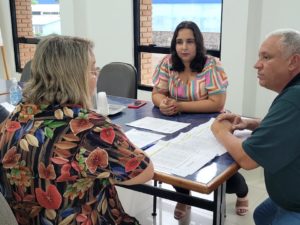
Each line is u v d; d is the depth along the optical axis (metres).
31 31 5.59
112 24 4.37
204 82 2.28
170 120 2.05
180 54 2.29
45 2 5.29
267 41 1.47
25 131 1.10
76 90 1.10
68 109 1.10
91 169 1.06
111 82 2.95
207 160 1.46
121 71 2.91
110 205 1.30
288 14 3.11
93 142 1.07
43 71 1.09
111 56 4.50
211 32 3.83
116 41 4.40
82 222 1.11
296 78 1.44
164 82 2.43
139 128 1.90
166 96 2.42
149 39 4.36
